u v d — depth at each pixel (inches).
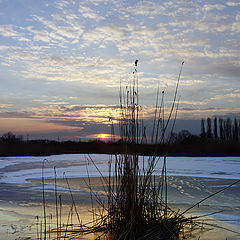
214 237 107.3
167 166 470.6
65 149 1094.4
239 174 349.4
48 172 382.6
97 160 634.2
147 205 111.5
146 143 111.2
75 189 234.1
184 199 189.9
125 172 109.7
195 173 356.8
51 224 125.6
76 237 106.4
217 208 163.3
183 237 107.0
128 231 100.0
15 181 290.8
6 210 156.5
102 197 197.0
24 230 116.2
